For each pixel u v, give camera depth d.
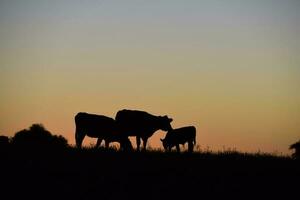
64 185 21.72
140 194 20.95
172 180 23.11
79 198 20.20
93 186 21.72
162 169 25.08
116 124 34.41
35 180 22.39
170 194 21.20
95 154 27.61
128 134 36.22
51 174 23.45
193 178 23.69
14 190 20.98
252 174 25.28
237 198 21.23
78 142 35.00
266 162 27.70
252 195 21.75
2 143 30.83
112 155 27.44
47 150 28.52
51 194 20.61
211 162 27.03
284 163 27.86
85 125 34.62
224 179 23.78
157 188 21.81
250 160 27.86
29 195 20.44
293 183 23.98
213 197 21.14
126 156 27.44
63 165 24.95
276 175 25.38
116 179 22.94
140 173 24.25
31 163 25.16
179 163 26.50
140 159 26.81
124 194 20.78
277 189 22.83
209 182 23.09
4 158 26.27
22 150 28.41
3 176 22.91
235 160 27.62
